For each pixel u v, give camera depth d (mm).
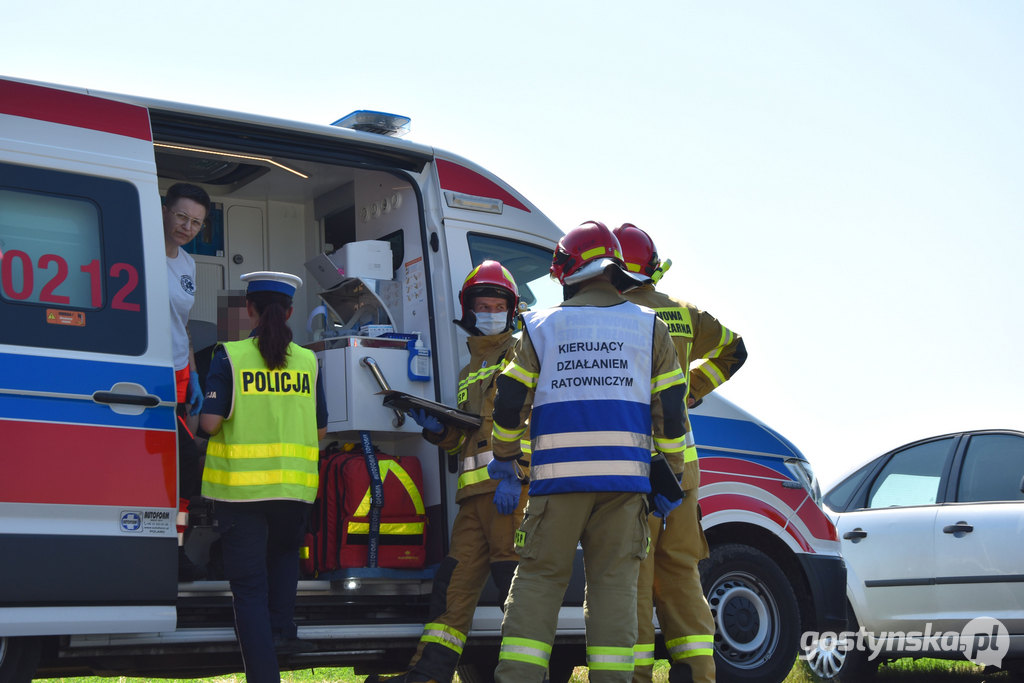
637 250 4906
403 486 5223
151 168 4520
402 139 5477
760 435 6219
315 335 5969
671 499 4289
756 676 5836
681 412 4273
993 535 7277
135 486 4238
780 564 6223
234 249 6523
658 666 7785
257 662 4363
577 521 4141
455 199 5594
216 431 4539
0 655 4035
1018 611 7121
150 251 4445
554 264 4574
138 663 4559
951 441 7883
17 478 3998
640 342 4258
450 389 5383
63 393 4133
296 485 4582
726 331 4996
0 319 4066
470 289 5129
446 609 4945
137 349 4344
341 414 5301
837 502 8195
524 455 4832
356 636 4898
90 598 4102
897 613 7566
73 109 4387
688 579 4730
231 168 6281
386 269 5738
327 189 6539
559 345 4234
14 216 4160
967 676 8047
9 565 3957
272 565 4699
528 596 4129
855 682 7836
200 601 4863
